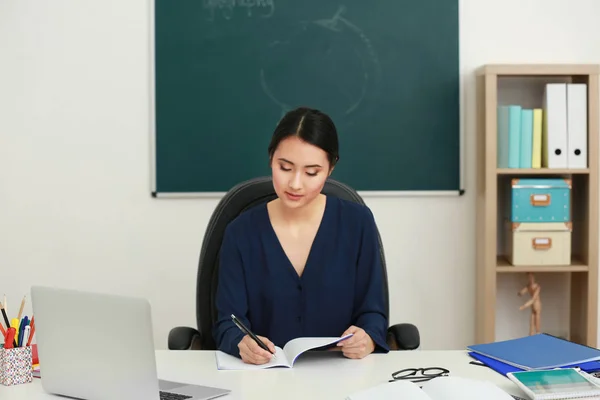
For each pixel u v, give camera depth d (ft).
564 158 10.25
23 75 10.93
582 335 10.62
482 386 4.83
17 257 11.08
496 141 10.23
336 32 10.85
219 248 7.21
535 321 10.73
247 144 10.95
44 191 11.03
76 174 11.01
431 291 11.09
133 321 4.75
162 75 10.89
